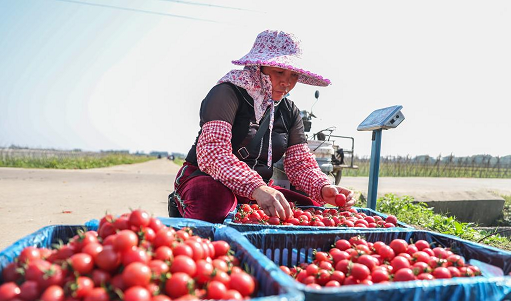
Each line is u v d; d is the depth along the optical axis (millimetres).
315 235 1912
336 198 2748
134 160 51156
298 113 3236
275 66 2531
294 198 3053
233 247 1613
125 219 1453
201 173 2760
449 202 7668
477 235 5039
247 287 1244
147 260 1254
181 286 1175
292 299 981
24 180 12047
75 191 9125
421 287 1155
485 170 26484
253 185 2291
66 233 1714
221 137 2518
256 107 2756
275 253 1847
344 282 1562
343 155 6359
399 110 3680
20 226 4707
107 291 1128
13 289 1110
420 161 28125
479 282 1229
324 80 2855
